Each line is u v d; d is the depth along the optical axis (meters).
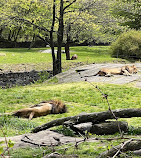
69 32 27.91
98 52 44.69
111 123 7.18
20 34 63.94
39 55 40.34
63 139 6.63
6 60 34.50
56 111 10.32
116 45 35.53
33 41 53.84
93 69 20.45
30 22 23.39
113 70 18.58
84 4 25.30
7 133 7.82
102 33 30.20
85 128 7.09
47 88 16.28
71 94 14.42
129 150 5.36
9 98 13.21
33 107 10.08
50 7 24.22
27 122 8.91
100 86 16.06
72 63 32.00
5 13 22.98
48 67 30.27
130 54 34.31
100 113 7.27
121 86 16.02
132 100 13.14
